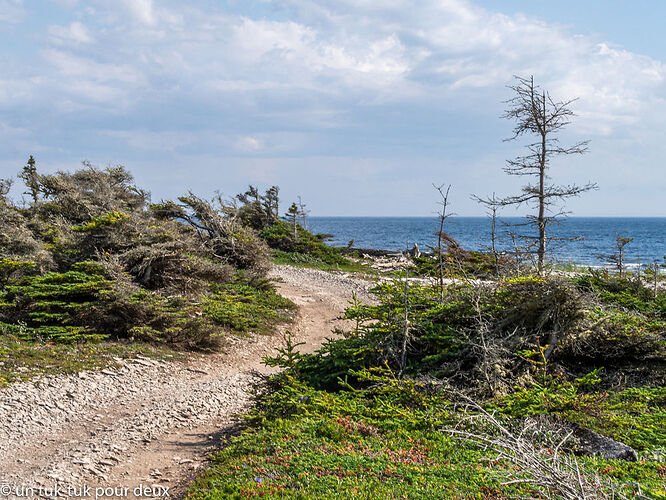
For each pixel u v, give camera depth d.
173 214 31.72
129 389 12.46
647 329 10.73
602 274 19.06
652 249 62.19
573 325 10.16
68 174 36.19
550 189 16.98
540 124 16.94
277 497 5.84
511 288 10.60
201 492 6.41
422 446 7.27
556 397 8.00
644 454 6.93
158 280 19.42
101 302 15.83
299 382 10.30
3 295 16.69
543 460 5.15
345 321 23.67
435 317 11.66
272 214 51.88
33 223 27.53
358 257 47.62
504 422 7.62
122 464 8.22
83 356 13.84
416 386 9.54
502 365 9.45
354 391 9.93
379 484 6.11
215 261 28.47
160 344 16.30
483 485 5.90
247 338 19.16
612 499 4.87
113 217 19.92
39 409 10.47
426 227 178.38
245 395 12.74
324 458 6.92
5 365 12.24
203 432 10.00
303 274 35.62
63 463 8.13
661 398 8.98
